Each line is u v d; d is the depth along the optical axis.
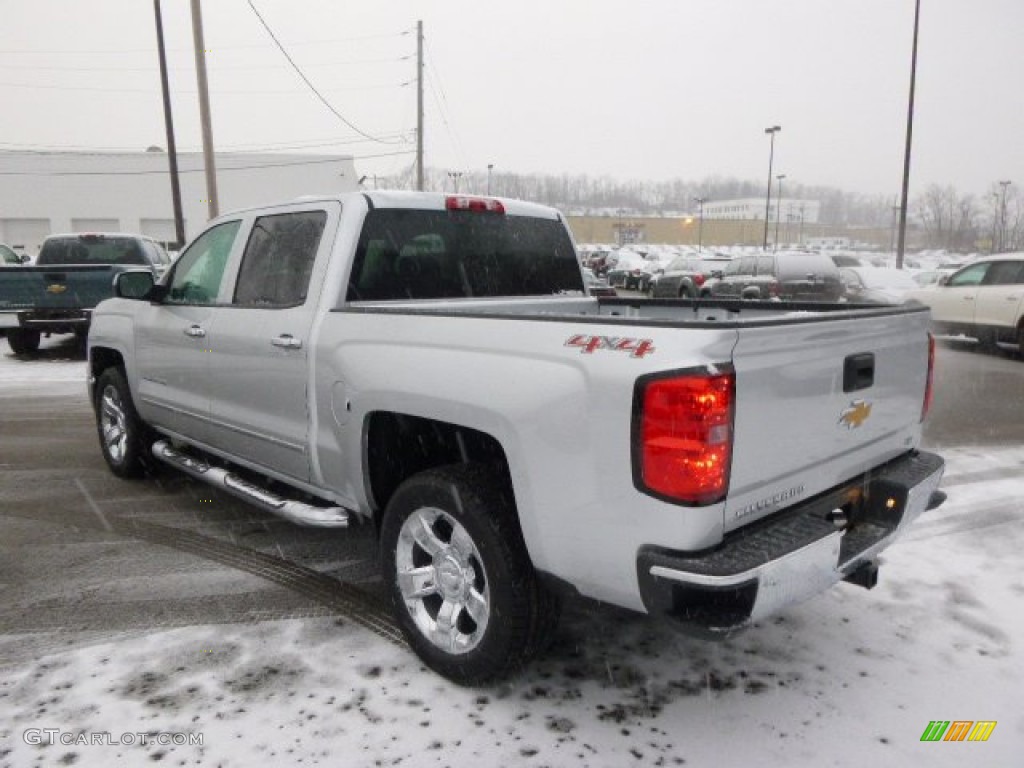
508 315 2.76
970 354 13.27
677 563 2.27
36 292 11.66
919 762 2.55
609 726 2.73
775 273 17.23
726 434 2.27
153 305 4.88
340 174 55.22
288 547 4.43
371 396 3.13
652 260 38.34
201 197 53.66
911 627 3.46
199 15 16.84
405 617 3.13
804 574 2.44
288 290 3.82
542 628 2.82
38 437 7.22
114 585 3.91
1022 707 2.86
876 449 3.09
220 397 4.23
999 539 4.55
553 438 2.51
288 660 3.18
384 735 2.69
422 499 2.97
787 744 2.64
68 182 52.75
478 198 4.18
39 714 2.81
